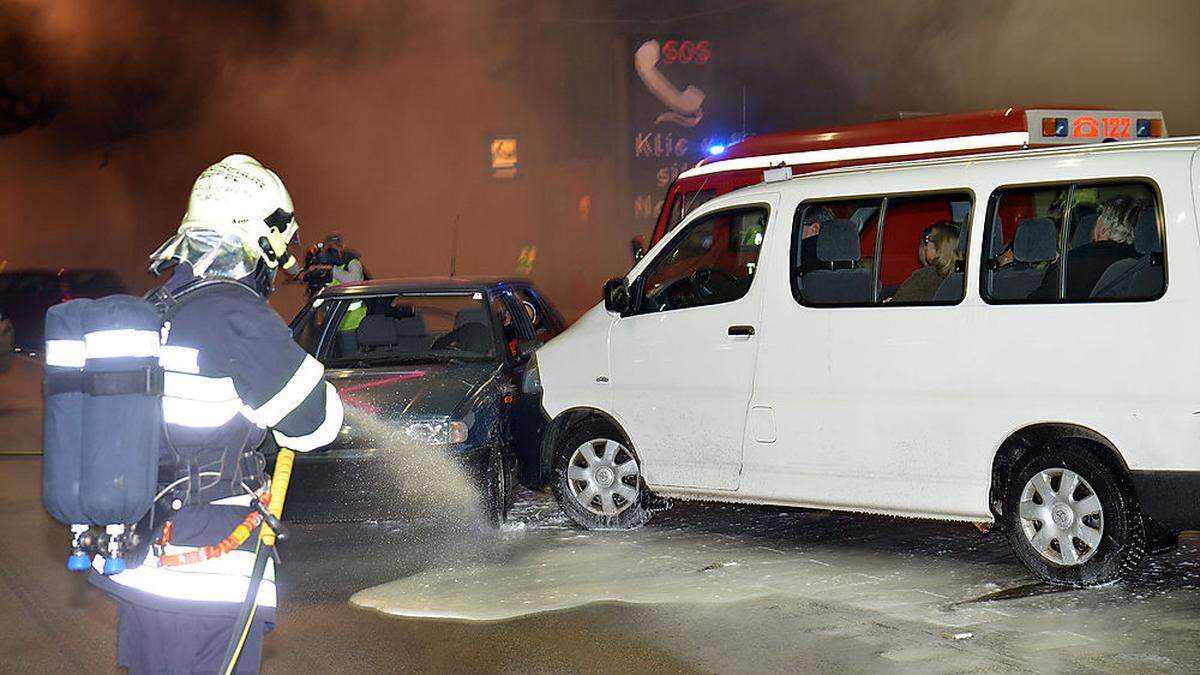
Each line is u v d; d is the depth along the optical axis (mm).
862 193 6828
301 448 3305
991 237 6363
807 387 6828
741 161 12094
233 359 3131
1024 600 5980
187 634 3158
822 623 5762
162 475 3141
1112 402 5938
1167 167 5938
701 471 7266
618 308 7551
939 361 6414
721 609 6043
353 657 5555
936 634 5531
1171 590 6039
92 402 2980
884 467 6602
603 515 7719
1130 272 6039
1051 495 6152
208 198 3330
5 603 6621
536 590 6480
